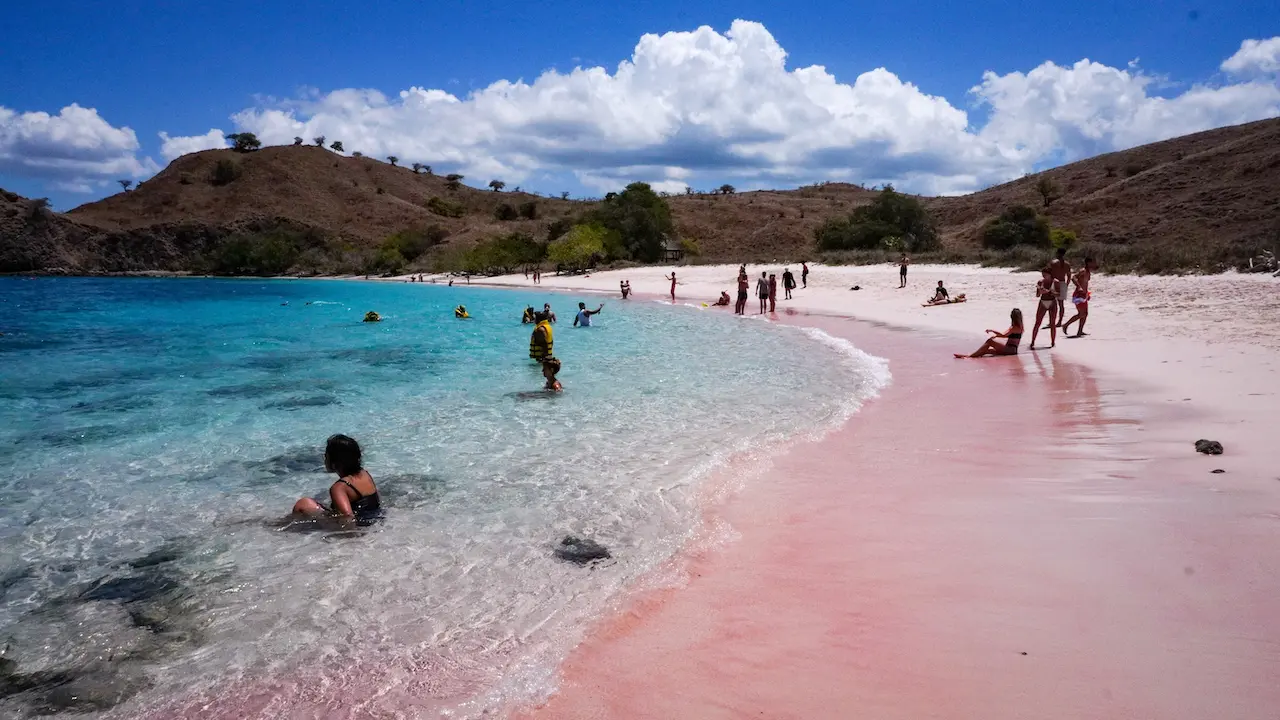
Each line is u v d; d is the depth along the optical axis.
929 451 7.53
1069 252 36.53
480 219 156.38
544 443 8.48
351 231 142.00
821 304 32.41
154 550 5.42
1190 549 4.47
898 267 45.69
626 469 7.29
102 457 8.21
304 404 11.30
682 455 7.78
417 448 8.33
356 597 4.56
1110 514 5.23
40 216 112.19
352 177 173.88
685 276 58.72
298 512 6.03
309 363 16.38
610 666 3.65
